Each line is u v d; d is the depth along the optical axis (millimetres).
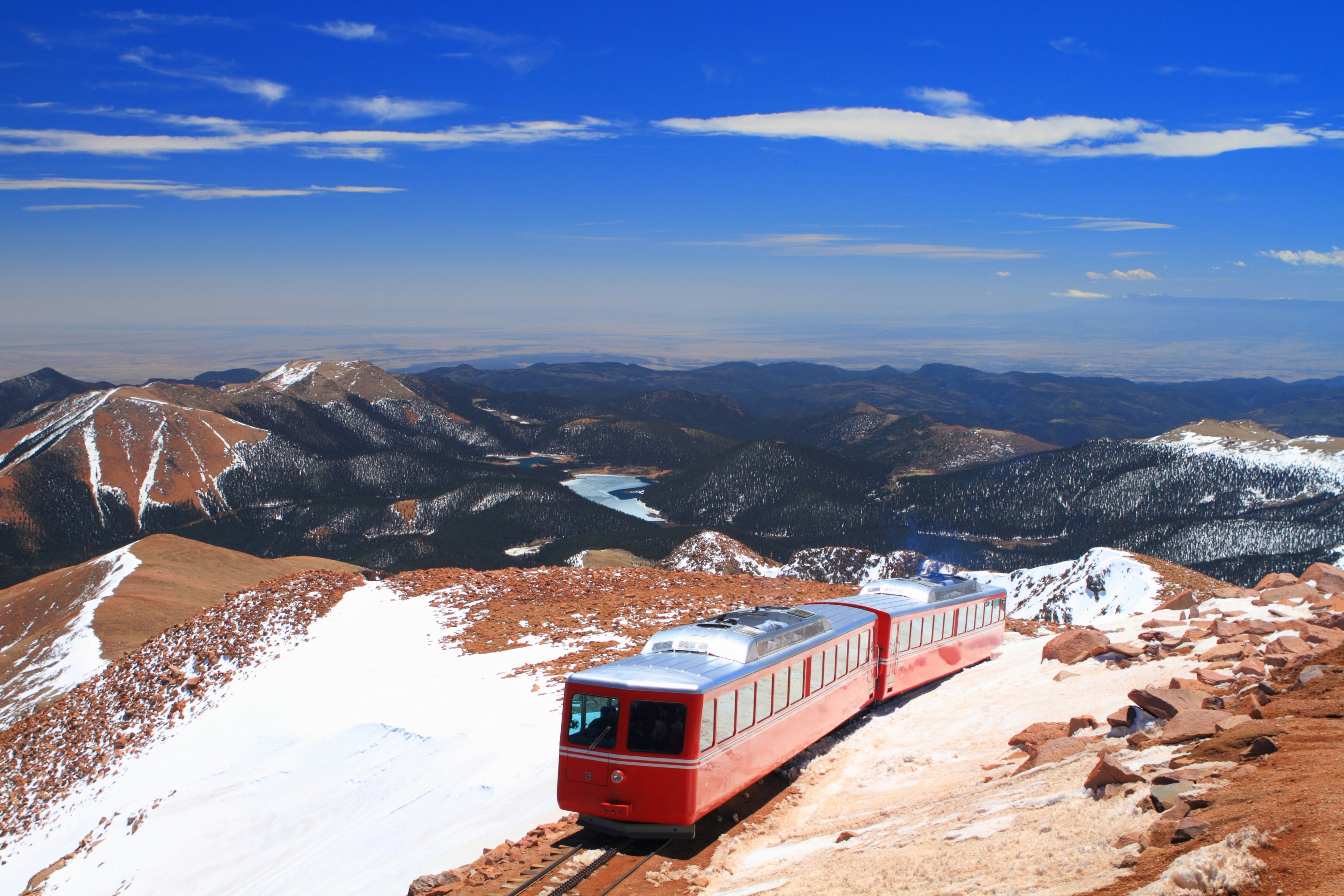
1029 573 151750
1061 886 10523
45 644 134125
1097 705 21484
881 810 18703
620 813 18875
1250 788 11062
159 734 52000
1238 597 29359
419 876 23797
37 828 48531
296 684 49281
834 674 25141
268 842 35906
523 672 42500
